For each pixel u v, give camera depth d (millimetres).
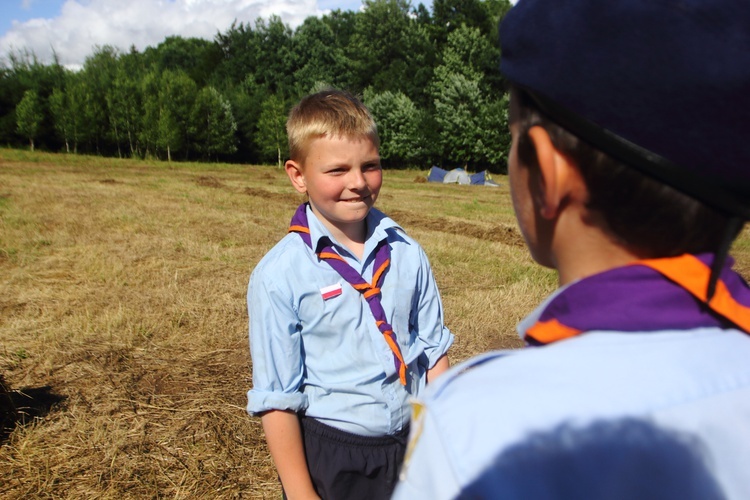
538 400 590
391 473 1802
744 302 673
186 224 11250
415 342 1940
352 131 1756
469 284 7137
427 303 1979
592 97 612
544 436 565
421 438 635
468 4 60969
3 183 18797
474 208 16547
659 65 584
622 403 582
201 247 9000
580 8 633
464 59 49531
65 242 9102
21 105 45875
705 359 623
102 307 6008
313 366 1804
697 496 561
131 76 56719
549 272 7781
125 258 8133
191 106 48375
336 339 1776
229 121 50438
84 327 5355
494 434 575
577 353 628
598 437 562
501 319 5742
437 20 61719
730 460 578
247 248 9141
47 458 3332
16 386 4188
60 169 29172
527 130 702
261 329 1752
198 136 48594
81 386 4234
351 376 1770
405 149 47000
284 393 1728
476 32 49125
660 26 588
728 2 586
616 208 647
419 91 53000
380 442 1776
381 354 1769
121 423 3717
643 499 555
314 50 64625
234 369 4590
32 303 6125
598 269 695
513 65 687
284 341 1748
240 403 4012
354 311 1767
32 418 3756
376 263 1849
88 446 3461
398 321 1845
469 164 47688
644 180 621
